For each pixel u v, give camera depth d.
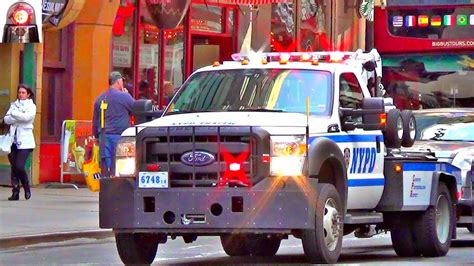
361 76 36.19
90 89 60.97
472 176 38.47
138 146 30.78
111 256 36.62
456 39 64.75
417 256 37.75
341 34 83.50
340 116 33.31
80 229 41.72
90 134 57.69
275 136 30.39
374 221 34.75
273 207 30.00
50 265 33.75
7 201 51.38
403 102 65.69
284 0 69.62
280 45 76.94
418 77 65.56
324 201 30.86
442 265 34.19
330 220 31.30
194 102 34.12
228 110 33.47
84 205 50.44
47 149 59.97
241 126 30.28
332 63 35.59
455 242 44.16
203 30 70.19
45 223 43.28
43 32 59.00
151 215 30.56
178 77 68.56
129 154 30.91
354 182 33.69
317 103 33.38
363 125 33.69
